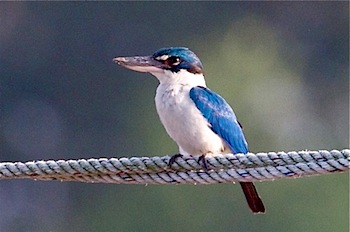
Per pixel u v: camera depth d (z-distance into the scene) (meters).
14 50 23.83
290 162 8.51
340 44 25.50
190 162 8.70
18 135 23.25
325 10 25.66
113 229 20.61
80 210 21.45
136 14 24.23
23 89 23.62
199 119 9.77
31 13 23.89
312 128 23.91
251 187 9.35
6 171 8.59
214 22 25.14
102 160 8.66
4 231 22.72
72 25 23.84
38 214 22.53
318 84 24.84
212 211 18.77
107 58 23.70
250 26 25.47
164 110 9.86
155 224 19.50
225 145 9.94
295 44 25.56
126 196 20.41
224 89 22.14
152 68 10.06
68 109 23.23
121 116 22.66
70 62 23.73
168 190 19.33
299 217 18.56
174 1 24.55
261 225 18.56
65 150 22.92
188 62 10.05
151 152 21.55
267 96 23.06
